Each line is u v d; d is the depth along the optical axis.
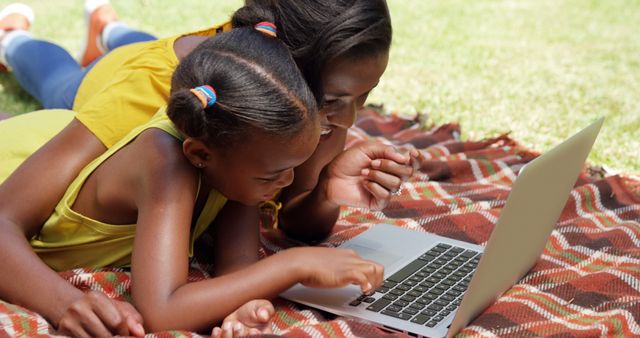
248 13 2.29
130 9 6.51
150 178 2.05
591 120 4.40
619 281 2.50
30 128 2.65
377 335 1.99
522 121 4.34
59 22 5.93
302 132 1.96
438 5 7.30
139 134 2.15
